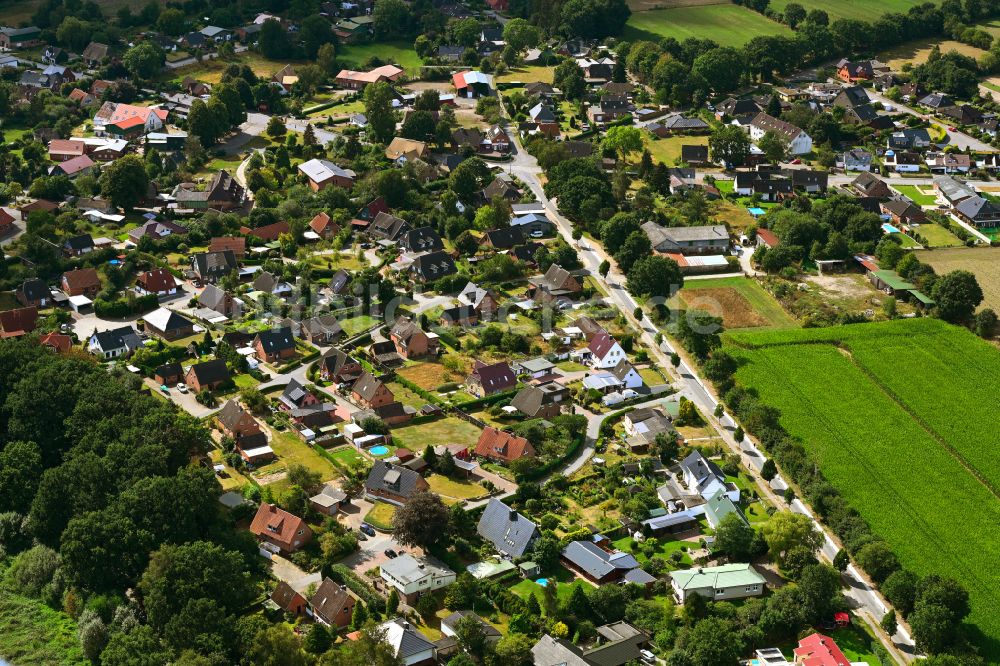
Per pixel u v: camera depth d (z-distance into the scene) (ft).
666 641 563.07
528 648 541.75
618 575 614.34
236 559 588.91
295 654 530.27
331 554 621.72
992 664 568.82
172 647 545.44
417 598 592.60
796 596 588.50
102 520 614.34
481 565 617.62
